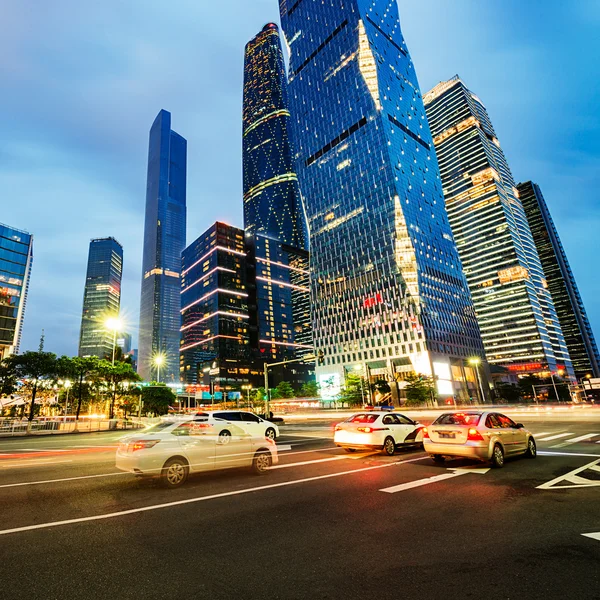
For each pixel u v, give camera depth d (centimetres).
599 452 1199
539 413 4031
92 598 348
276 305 18662
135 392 7081
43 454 1608
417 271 10044
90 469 1116
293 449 1598
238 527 554
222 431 974
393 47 13575
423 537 497
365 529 535
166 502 703
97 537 514
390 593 351
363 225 11200
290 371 17662
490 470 968
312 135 13462
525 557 424
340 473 977
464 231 18025
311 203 12962
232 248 18012
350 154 11962
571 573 381
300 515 609
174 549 470
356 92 12119
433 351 9500
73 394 5544
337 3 13362
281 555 447
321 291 11900
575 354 19412
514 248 16288
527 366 15088
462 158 18675
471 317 11431
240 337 16675
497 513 595
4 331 8856
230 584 375
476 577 380
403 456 1264
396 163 11056
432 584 367
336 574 395
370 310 10519
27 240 9738
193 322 17875
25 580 386
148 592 360
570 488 747
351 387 9212
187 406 13875
